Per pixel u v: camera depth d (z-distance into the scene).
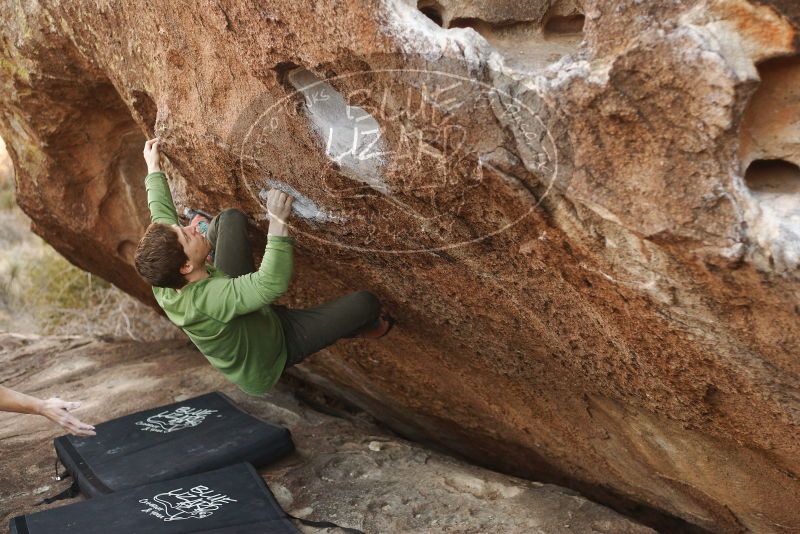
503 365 3.09
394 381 3.94
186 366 4.79
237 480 2.99
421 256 2.53
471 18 2.03
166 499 2.85
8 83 3.48
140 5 2.39
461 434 4.18
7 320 7.76
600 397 2.92
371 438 3.67
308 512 3.01
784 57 1.55
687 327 2.05
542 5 2.00
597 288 2.14
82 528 2.67
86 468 3.20
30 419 4.14
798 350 1.88
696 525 3.37
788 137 1.65
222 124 2.42
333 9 1.85
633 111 1.64
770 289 1.73
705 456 2.81
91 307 7.54
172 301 2.66
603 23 1.64
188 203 3.12
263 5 1.98
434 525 2.90
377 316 3.03
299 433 3.74
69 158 3.91
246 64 2.18
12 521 2.73
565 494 3.10
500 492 3.13
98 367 5.05
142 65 2.63
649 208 1.74
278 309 2.96
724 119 1.55
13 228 9.70
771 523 2.90
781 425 2.29
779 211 1.63
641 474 3.25
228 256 2.83
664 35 1.55
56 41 3.06
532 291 2.38
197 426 3.54
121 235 4.27
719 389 2.29
